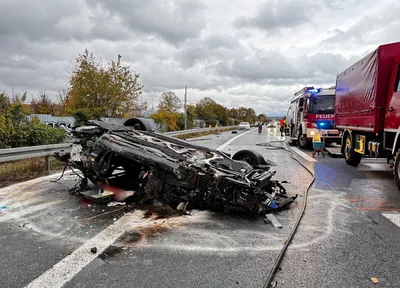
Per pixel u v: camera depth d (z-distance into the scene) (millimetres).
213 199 4598
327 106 14836
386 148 7801
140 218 4469
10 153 7012
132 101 22203
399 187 6422
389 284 2787
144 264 3115
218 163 5367
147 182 4898
